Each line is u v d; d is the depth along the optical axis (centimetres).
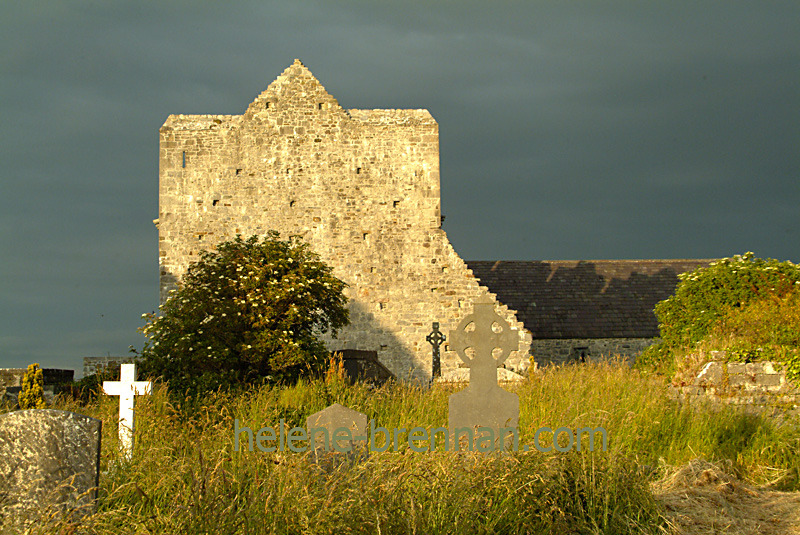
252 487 994
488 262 5656
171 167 4459
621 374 2023
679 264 5703
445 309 4447
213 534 903
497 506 1055
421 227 4509
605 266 5656
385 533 926
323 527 928
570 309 5197
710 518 1166
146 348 3042
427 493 1042
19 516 947
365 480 1028
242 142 4494
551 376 2052
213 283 3234
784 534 1117
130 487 1099
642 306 5247
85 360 4109
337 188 4497
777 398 1836
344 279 4444
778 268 3353
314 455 1146
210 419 1658
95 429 994
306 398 2091
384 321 4431
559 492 1120
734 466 1516
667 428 1695
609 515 1107
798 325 2303
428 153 4550
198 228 4434
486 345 1323
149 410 1603
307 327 3391
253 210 4469
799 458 1524
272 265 3262
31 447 966
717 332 2666
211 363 2991
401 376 4391
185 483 1081
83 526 905
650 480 1388
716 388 1891
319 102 4534
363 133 4538
